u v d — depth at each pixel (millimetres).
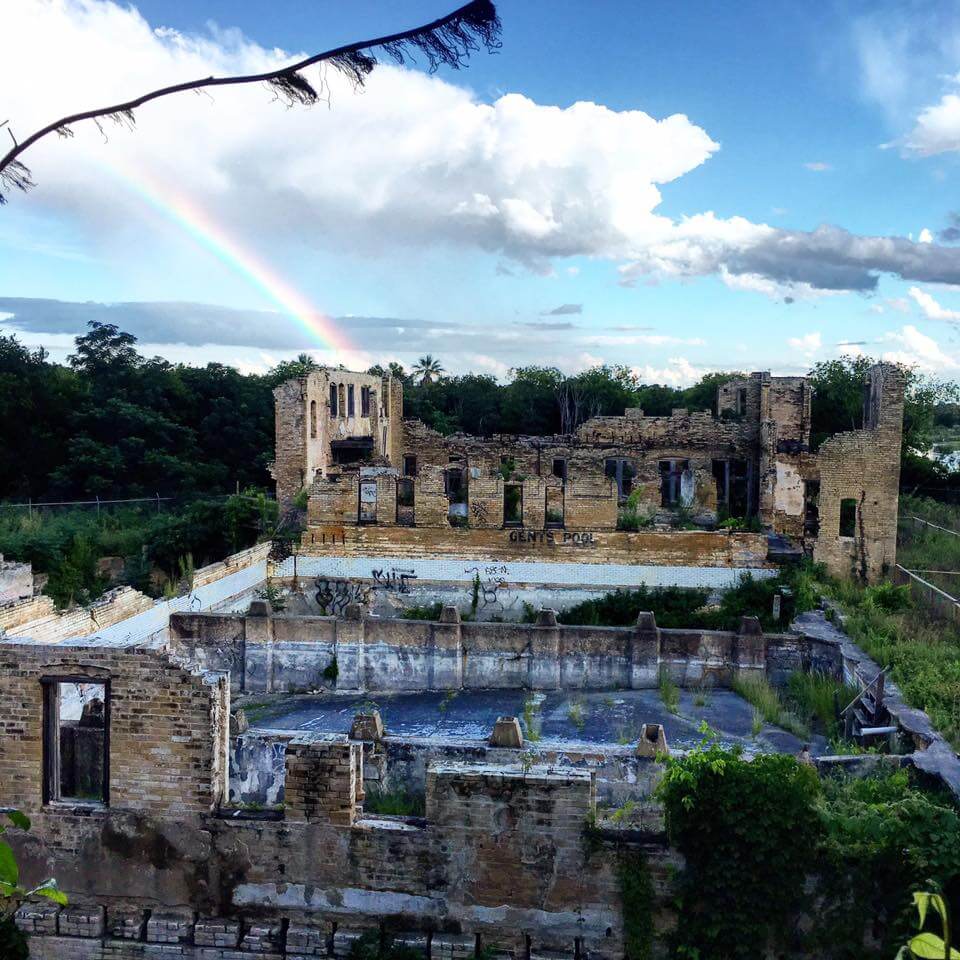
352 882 11109
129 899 11531
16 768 11562
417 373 79062
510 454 42750
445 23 6832
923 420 50375
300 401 33844
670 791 10461
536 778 10664
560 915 10758
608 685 20812
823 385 51938
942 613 22969
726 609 27297
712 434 40469
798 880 10172
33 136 6523
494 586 29297
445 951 10820
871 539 30672
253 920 11352
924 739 13508
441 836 10898
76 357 56219
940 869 9750
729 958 10289
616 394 70438
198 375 58906
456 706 19812
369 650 21766
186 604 24109
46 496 49906
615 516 28812
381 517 29641
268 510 33125
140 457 51156
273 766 14617
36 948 11477
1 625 17203
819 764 12812
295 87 6910
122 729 11398
